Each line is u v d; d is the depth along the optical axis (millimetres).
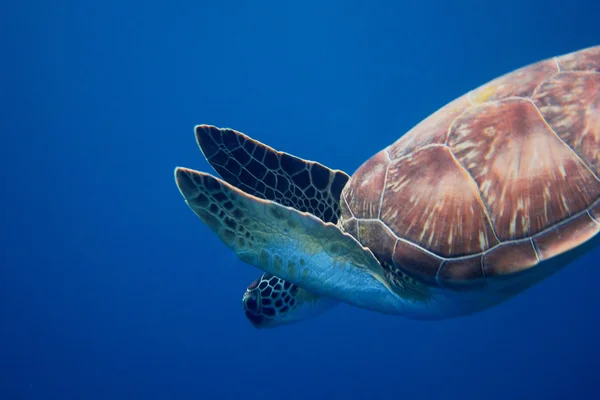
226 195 1513
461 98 1659
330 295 1686
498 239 1525
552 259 1504
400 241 1582
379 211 1622
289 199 1822
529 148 1539
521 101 1582
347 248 1566
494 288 1562
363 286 1655
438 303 1654
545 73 1609
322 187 1862
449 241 1548
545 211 1513
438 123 1641
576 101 1556
